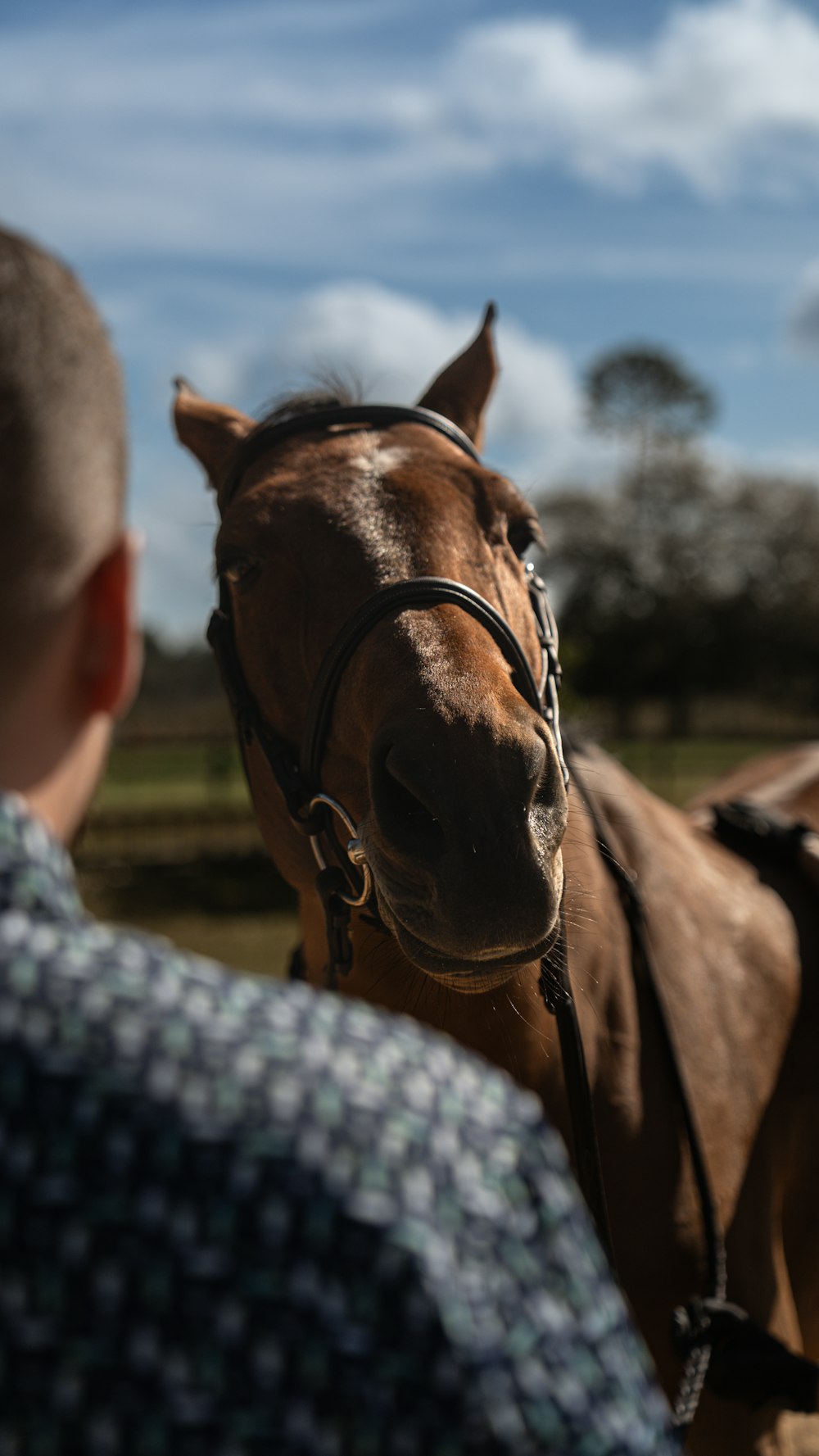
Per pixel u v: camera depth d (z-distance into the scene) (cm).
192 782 2020
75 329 69
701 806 343
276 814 204
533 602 206
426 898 155
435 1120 59
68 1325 52
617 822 225
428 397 240
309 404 216
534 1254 59
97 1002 57
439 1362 53
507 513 198
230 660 203
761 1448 200
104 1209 53
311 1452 52
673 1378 194
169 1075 56
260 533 191
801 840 269
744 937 235
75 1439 51
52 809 69
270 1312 53
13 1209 53
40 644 66
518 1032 182
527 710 161
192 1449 51
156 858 1345
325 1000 64
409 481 189
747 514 4581
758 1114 220
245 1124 55
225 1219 54
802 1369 180
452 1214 56
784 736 3784
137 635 74
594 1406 57
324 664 178
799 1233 235
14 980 57
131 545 73
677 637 4566
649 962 203
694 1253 196
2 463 62
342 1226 54
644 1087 198
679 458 4716
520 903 148
